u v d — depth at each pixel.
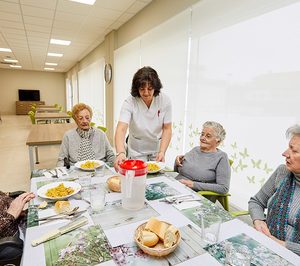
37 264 0.73
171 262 0.75
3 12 4.07
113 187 1.28
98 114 7.00
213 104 2.47
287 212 1.15
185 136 2.95
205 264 0.74
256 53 1.97
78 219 0.97
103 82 6.29
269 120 1.90
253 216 1.32
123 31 4.75
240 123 2.17
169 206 1.13
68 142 2.00
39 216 1.02
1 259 1.08
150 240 0.80
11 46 6.96
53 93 14.09
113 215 1.03
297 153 1.10
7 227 1.14
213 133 1.71
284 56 1.75
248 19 2.02
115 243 0.84
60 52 7.83
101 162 1.78
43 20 4.49
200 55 2.61
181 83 2.95
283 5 1.73
